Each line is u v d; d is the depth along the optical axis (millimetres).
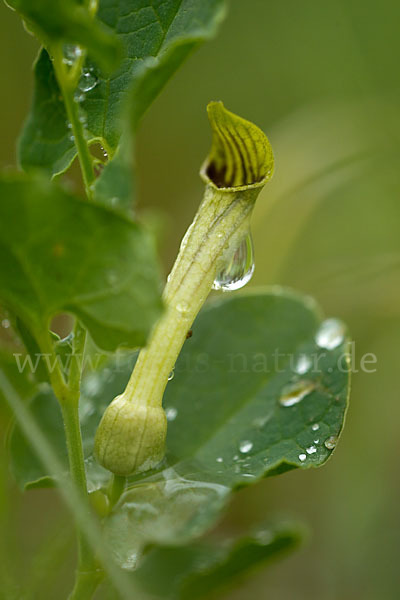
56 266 215
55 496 352
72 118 226
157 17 234
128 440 227
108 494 234
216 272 229
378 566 361
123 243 213
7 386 239
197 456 246
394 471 398
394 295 443
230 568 276
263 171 231
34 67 240
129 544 234
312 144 463
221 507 235
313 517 394
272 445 244
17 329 231
